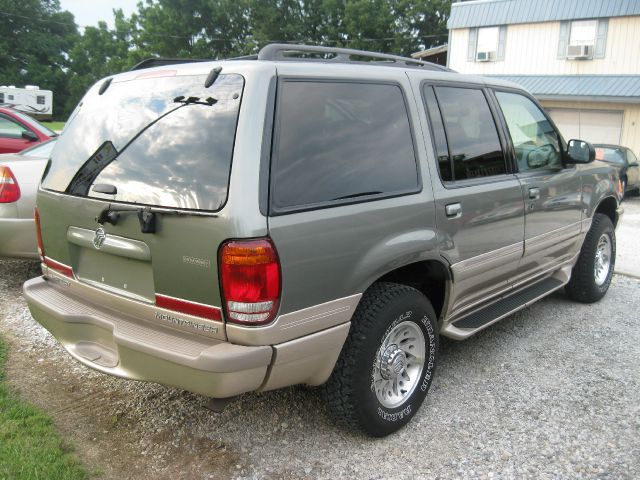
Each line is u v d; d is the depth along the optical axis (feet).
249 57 9.38
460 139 11.50
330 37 147.13
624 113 66.23
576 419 10.84
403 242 9.77
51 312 9.92
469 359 13.47
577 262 16.81
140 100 9.44
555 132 14.87
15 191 16.16
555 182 14.11
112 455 9.66
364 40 140.05
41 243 10.86
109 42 214.90
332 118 9.13
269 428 10.54
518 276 13.75
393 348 10.15
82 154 9.94
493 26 76.38
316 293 8.56
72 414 10.84
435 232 10.46
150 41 169.27
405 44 139.44
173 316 8.56
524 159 13.42
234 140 8.00
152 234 8.45
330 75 9.30
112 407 11.12
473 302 12.43
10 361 12.84
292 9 154.81
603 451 9.84
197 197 8.06
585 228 15.99
